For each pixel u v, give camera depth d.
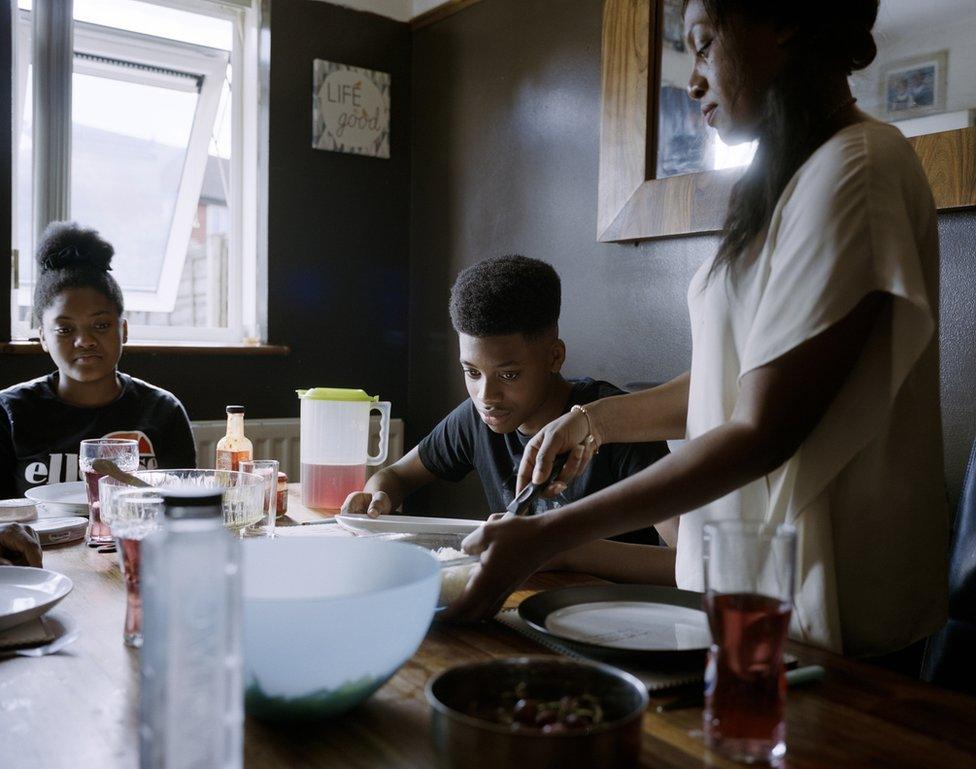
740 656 0.63
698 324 1.11
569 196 2.62
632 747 0.55
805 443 0.94
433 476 1.87
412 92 3.29
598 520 0.86
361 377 3.23
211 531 0.50
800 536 0.95
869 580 0.98
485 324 1.48
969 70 1.63
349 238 3.18
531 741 0.53
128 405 2.11
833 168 0.89
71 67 2.72
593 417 1.17
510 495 1.70
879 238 0.85
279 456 3.01
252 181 3.11
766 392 0.86
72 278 2.00
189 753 0.50
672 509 0.86
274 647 0.63
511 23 2.82
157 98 3.04
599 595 0.97
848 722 0.69
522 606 0.90
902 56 1.74
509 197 2.85
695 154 2.15
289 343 3.07
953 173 1.66
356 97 3.14
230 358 2.96
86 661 0.81
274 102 2.99
